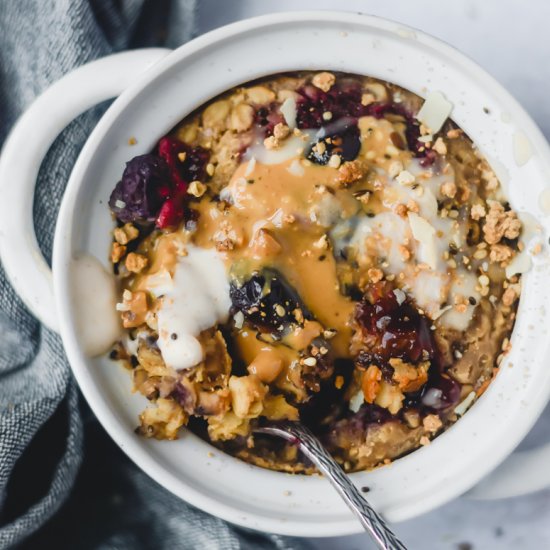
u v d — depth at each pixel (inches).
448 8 17.8
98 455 18.3
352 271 15.1
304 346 15.0
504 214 15.3
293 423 15.5
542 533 18.5
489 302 15.5
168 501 18.0
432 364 15.5
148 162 14.9
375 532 14.8
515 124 15.1
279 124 15.1
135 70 15.2
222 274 15.1
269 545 17.8
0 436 16.8
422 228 15.1
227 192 15.1
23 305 17.5
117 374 15.6
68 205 15.0
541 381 15.5
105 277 15.3
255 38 15.0
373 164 15.2
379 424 15.7
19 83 17.6
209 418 15.4
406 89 15.3
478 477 15.5
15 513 17.4
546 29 17.7
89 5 17.1
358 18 14.8
